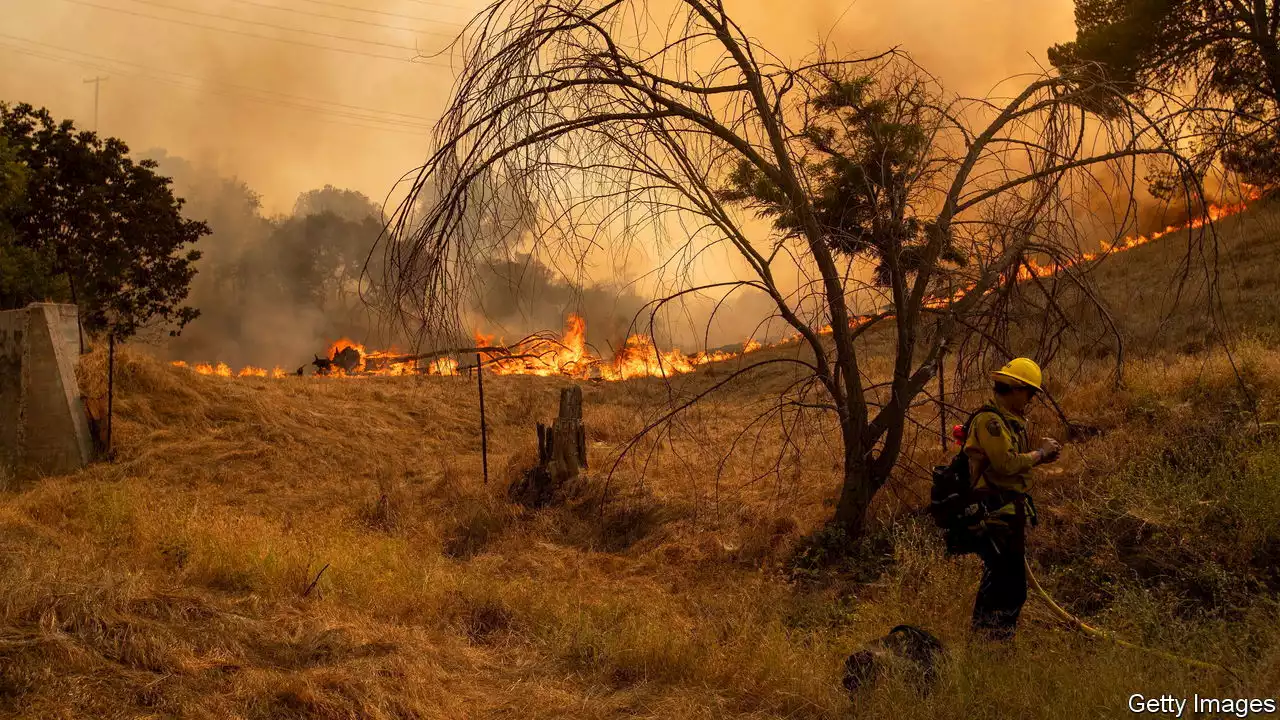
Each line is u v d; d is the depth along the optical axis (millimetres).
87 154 35812
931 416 10578
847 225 7098
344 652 5027
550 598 6848
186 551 7051
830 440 10922
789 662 5098
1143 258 17594
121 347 15789
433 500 11438
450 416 17156
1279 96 8680
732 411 14367
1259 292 12664
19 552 6164
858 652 4711
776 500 9117
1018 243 7156
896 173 7078
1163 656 4496
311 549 7496
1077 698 4102
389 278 5883
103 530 8383
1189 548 6113
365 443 15141
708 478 10500
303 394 17359
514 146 5922
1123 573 6105
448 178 5918
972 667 4465
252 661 4766
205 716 3928
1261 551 5922
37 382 13805
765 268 7191
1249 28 10344
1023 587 4949
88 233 35500
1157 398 8469
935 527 7379
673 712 4633
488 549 9539
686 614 6793
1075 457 7891
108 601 4938
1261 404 7656
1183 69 9539
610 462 11664
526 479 11000
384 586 6766
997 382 5055
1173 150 6586
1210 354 9625
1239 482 6547
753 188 7145
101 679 4090
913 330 7520
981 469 4961
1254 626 4914
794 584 7207
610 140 6477
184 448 13914
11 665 3977
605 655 5488
